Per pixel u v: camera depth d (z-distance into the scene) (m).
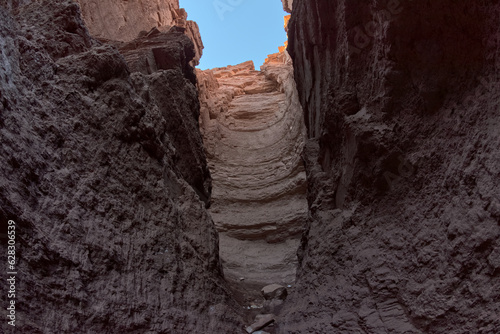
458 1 4.21
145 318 3.96
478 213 3.55
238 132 22.09
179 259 5.12
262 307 7.29
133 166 5.04
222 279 6.81
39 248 3.22
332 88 6.75
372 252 5.01
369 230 5.35
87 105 4.62
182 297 4.75
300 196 17.08
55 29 5.30
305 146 8.88
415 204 4.77
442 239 4.05
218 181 18.47
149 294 4.23
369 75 5.91
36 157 3.57
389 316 4.31
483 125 3.86
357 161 5.64
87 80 4.80
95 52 5.06
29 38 4.93
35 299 3.02
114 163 4.70
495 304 3.13
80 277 3.53
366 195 5.62
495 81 3.84
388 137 5.20
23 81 3.86
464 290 3.54
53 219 3.53
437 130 4.66
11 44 3.90
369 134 5.37
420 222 4.54
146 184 5.16
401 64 5.07
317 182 7.31
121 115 5.07
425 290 4.00
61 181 3.79
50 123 3.96
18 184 3.24
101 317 3.51
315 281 5.80
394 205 5.14
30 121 3.72
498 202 3.31
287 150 19.27
